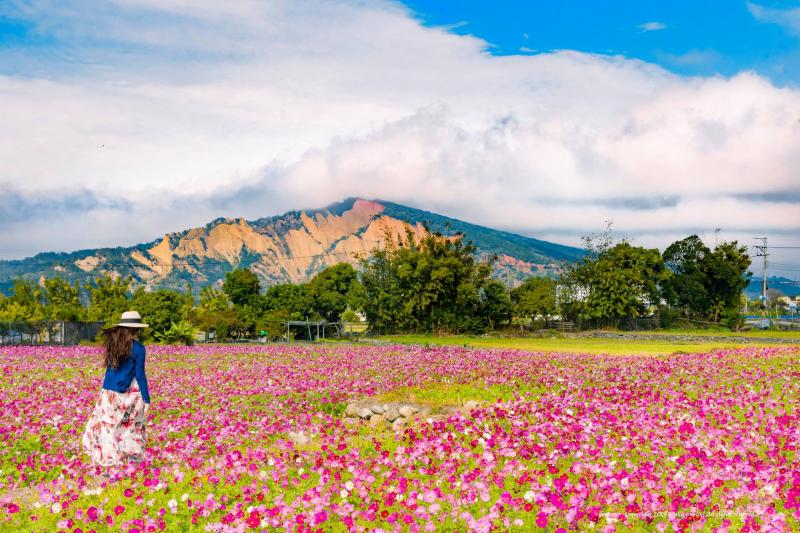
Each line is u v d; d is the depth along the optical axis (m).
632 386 21.41
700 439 12.90
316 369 31.17
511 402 18.31
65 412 18.12
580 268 84.94
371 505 9.04
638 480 10.20
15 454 13.62
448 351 44.38
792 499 8.87
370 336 83.25
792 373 24.38
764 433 13.77
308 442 14.39
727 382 22.28
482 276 82.69
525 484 10.24
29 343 58.44
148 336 63.16
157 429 15.78
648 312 86.94
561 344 56.34
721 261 85.31
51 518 9.61
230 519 8.83
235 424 16.03
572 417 15.06
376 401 19.34
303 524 8.62
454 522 8.93
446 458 11.70
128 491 10.11
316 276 111.31
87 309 80.19
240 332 82.12
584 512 8.70
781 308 136.00
